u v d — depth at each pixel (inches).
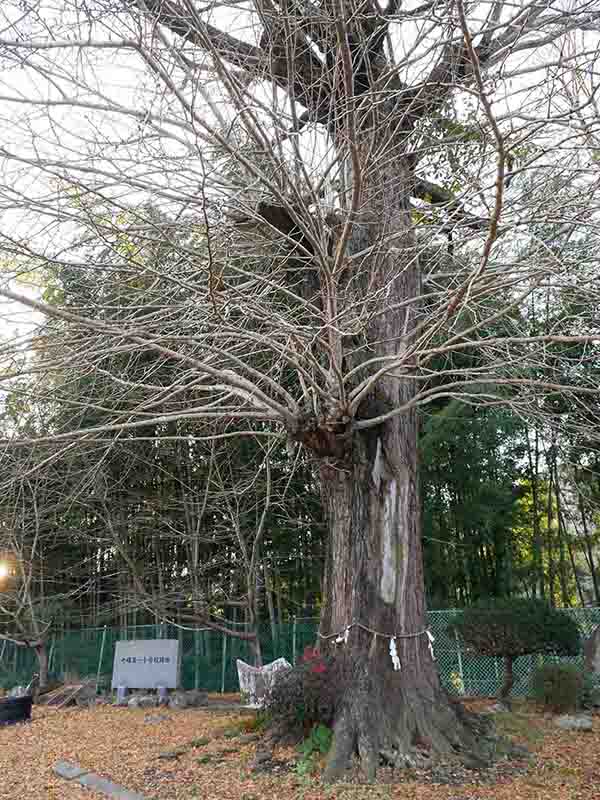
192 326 252.8
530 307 340.2
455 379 438.9
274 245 285.1
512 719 306.7
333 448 268.4
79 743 315.9
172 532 506.3
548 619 366.9
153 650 456.4
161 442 504.4
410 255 293.4
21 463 318.0
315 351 288.2
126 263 268.2
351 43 252.5
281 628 490.6
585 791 213.2
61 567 561.9
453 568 501.7
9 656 597.0
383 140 249.1
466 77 207.2
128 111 216.2
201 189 171.6
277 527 517.0
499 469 508.4
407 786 216.4
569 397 318.7
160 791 225.9
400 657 261.4
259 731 283.3
